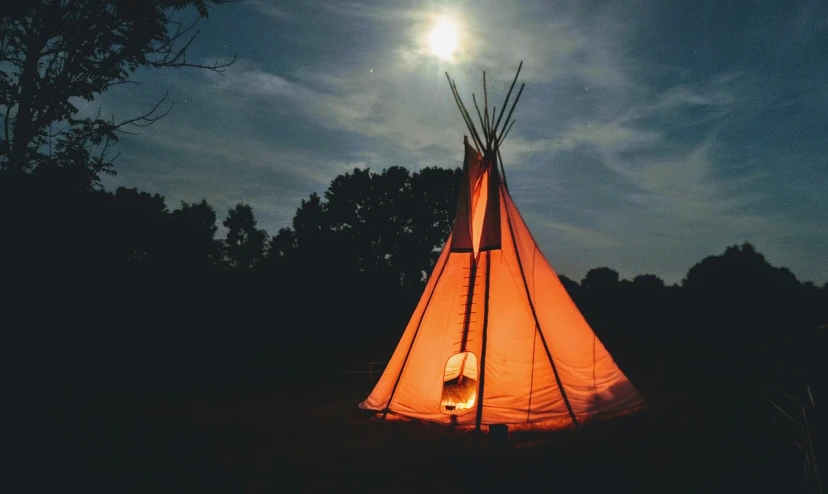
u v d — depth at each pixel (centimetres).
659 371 1483
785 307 1398
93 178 859
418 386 929
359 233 2956
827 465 471
